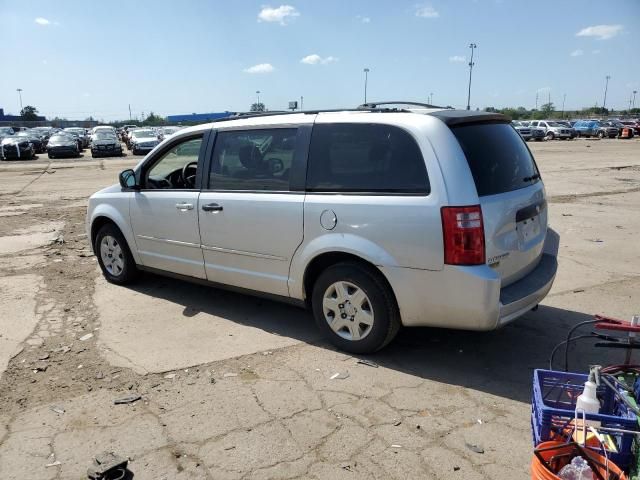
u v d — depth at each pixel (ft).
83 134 197.88
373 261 12.87
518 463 9.86
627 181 53.88
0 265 23.50
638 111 376.68
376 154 13.02
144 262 18.97
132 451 10.26
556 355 14.33
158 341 15.24
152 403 11.96
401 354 14.32
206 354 14.37
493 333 15.71
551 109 382.22
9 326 16.43
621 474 7.52
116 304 18.33
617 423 8.07
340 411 11.56
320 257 14.16
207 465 9.84
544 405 8.67
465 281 11.89
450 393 12.34
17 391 12.58
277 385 12.68
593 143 138.41
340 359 14.01
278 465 9.82
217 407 11.76
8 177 68.03
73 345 15.03
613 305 18.06
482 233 11.89
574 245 26.43
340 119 13.71
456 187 11.89
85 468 9.80
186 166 18.28
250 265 15.57
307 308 15.12
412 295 12.63
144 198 18.22
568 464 7.86
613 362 13.92
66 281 21.06
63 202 44.19
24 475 9.62
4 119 396.57
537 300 13.55
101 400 12.13
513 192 13.21
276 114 15.31
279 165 14.69
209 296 18.99
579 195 43.88
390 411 11.56
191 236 16.92
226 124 16.19
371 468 9.71
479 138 13.05
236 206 15.42
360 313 13.70
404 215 12.35
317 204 13.67
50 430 11.00
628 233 29.14
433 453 10.14
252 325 16.31
